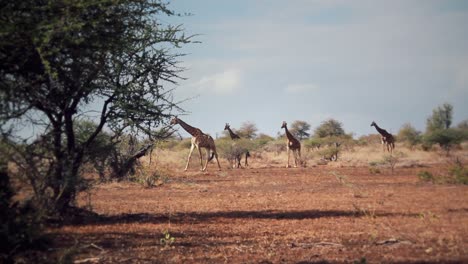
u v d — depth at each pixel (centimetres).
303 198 4309
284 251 2344
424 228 2714
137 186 5359
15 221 2052
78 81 2677
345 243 2461
